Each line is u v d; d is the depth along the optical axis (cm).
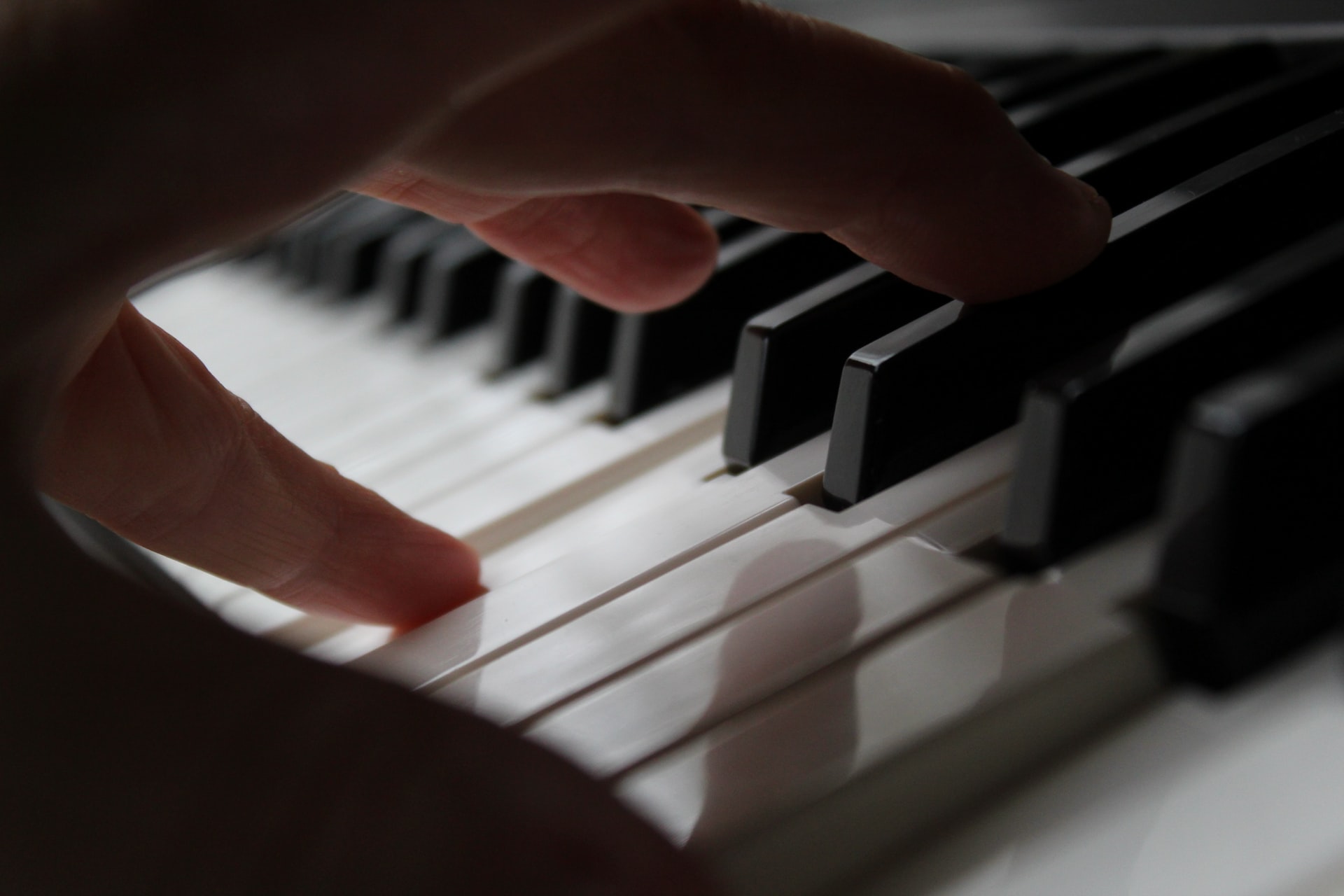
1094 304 26
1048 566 24
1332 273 24
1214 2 32
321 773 22
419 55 22
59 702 22
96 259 22
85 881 22
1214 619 22
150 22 21
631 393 31
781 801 22
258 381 38
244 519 27
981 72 36
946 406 26
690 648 24
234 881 22
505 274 36
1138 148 28
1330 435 22
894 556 25
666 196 26
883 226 26
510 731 22
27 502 22
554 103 25
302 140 22
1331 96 29
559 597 26
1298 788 22
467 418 33
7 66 21
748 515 26
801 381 27
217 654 22
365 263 43
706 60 25
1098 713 23
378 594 28
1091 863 22
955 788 22
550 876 21
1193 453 22
